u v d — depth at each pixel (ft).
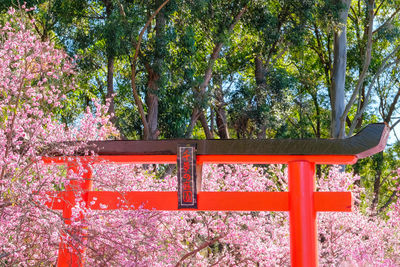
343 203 15.71
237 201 16.37
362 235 26.05
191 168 16.20
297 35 58.59
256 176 22.84
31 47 18.81
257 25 57.67
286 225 25.31
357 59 72.18
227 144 16.20
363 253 22.56
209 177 23.77
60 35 55.57
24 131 16.72
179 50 54.13
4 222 14.83
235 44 66.59
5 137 16.14
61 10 55.11
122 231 16.42
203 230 20.77
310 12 55.57
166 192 17.01
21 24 18.42
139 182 22.49
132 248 16.03
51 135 17.69
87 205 17.19
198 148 16.31
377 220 30.07
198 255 19.53
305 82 78.59
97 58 58.08
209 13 55.88
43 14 56.95
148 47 51.93
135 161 16.92
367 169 72.08
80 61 54.13
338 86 61.98
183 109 56.39
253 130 64.28
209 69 58.39
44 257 16.58
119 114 65.16
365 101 62.80
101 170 19.63
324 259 23.29
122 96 66.33
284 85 63.31
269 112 61.87
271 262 19.42
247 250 19.63
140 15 50.90
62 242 15.84
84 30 58.29
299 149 15.88
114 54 51.03
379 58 75.00
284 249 21.22
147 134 54.29
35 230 16.33
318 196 15.93
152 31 58.85
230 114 63.72
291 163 16.15
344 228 25.26
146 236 16.79
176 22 55.83
